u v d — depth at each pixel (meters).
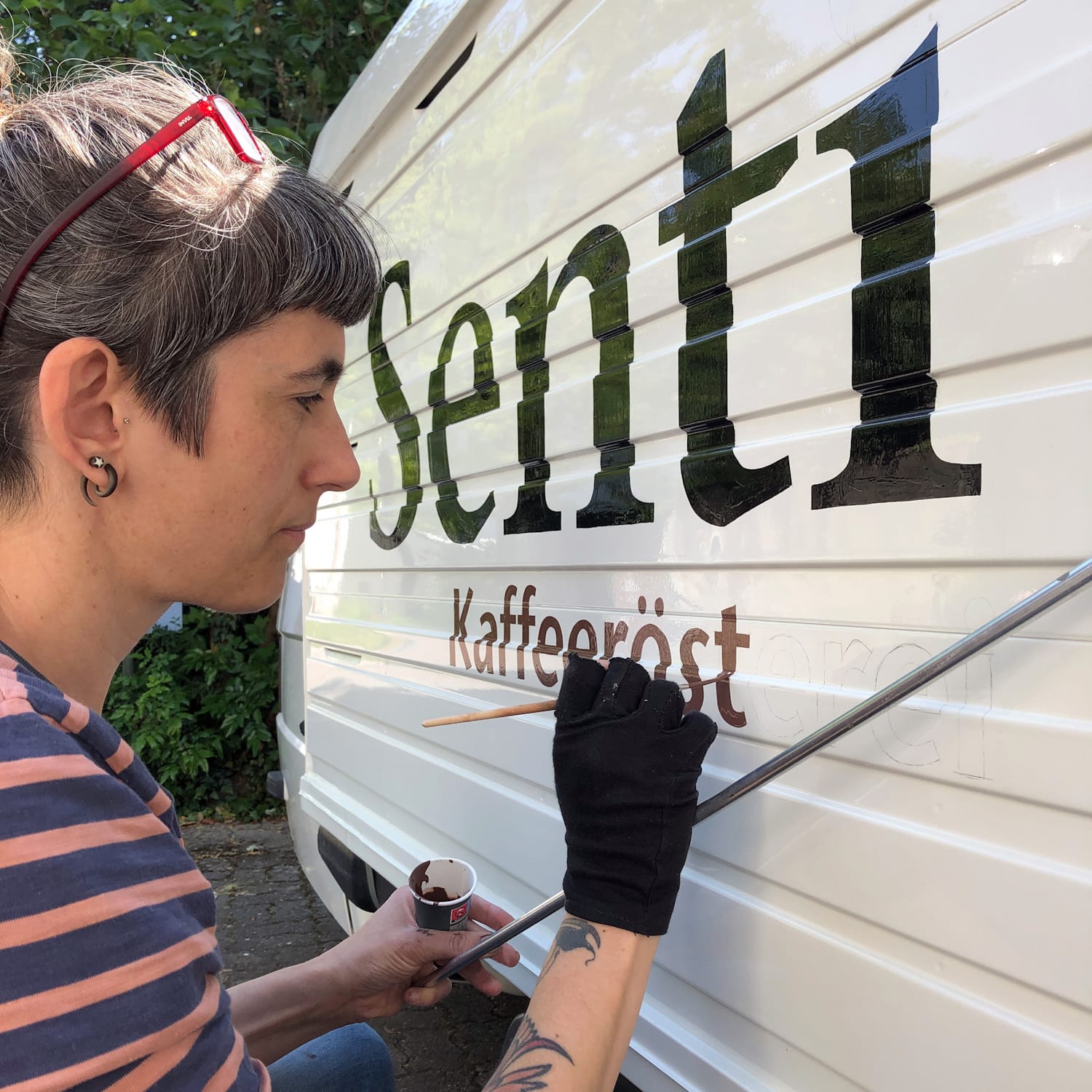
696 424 1.27
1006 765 0.89
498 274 1.79
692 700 1.28
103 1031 0.60
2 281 0.73
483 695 1.86
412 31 2.10
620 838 0.94
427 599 2.12
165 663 5.42
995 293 0.89
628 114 1.39
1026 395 0.87
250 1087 0.71
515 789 1.75
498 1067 0.86
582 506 1.53
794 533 1.11
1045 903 0.85
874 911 1.01
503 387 1.79
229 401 0.78
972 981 0.93
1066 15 0.83
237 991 1.21
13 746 0.63
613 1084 0.89
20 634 0.77
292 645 3.29
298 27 4.92
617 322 1.42
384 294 2.37
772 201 1.14
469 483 1.95
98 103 0.80
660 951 1.35
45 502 0.76
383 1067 1.26
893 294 0.99
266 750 5.59
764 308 1.16
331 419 0.91
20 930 0.59
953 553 0.93
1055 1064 0.85
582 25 1.51
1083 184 0.83
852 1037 1.05
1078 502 0.83
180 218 0.73
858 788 1.04
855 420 1.05
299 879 4.36
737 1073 1.21
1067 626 0.84
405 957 1.25
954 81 0.93
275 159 0.88
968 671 0.93
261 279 0.77
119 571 0.81
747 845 1.18
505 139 1.75
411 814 2.20
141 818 0.69
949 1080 0.94
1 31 0.89
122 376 0.75
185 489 0.79
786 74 1.11
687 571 1.29
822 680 1.08
